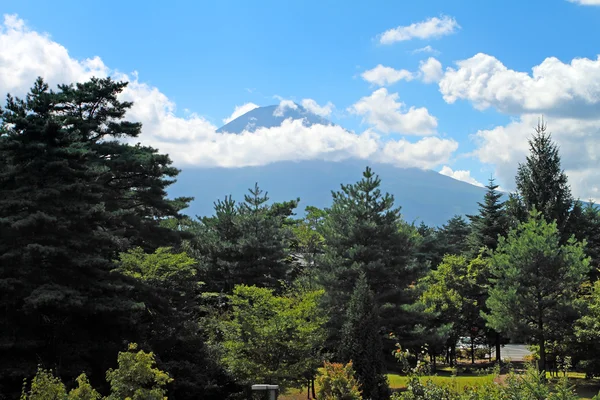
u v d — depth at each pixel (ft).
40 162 71.31
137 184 98.78
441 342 104.73
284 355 75.05
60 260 69.67
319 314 85.30
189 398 82.53
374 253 105.50
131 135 104.94
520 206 159.74
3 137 71.05
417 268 110.63
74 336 72.69
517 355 158.30
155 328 87.40
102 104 102.27
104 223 83.41
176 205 108.47
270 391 49.32
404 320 102.68
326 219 120.78
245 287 77.30
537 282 94.73
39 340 67.31
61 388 41.60
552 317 93.56
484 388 43.86
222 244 122.01
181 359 86.94
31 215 65.77
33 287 66.49
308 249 147.23
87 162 84.12
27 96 74.84
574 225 156.76
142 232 95.96
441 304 127.44
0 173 71.00
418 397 44.60
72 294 67.15
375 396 69.36
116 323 75.66
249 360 74.23
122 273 84.53
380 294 104.47
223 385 86.43
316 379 62.69
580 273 94.07
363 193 112.37
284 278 124.98
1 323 66.13
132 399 44.91
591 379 100.68
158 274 90.07
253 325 73.41
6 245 67.82
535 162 157.38
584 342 93.76
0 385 61.93
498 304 97.04
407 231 113.91
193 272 96.22
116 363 72.74
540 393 40.45
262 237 122.62
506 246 102.63
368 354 71.15
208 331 95.09
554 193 153.58
